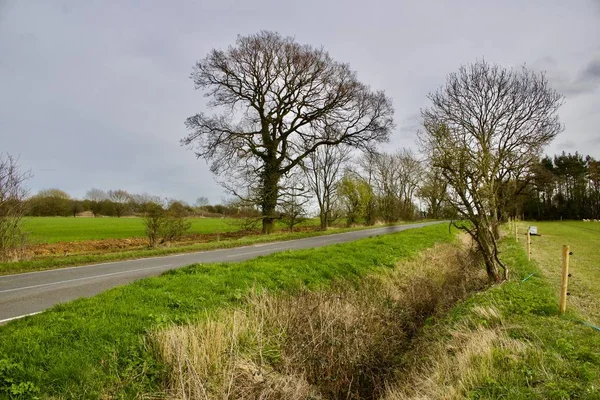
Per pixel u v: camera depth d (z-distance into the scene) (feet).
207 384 16.39
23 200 49.29
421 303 33.12
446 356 18.66
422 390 16.61
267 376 17.69
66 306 22.02
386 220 182.60
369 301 29.76
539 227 139.23
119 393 14.90
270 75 89.61
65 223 127.54
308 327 22.44
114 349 16.89
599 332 19.81
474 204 38.27
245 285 28.89
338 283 33.99
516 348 17.76
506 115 86.74
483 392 14.37
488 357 16.92
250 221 90.43
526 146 84.94
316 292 28.58
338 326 23.11
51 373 14.74
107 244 68.90
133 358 16.93
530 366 15.87
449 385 15.67
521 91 84.79
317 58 89.25
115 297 23.88
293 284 31.45
